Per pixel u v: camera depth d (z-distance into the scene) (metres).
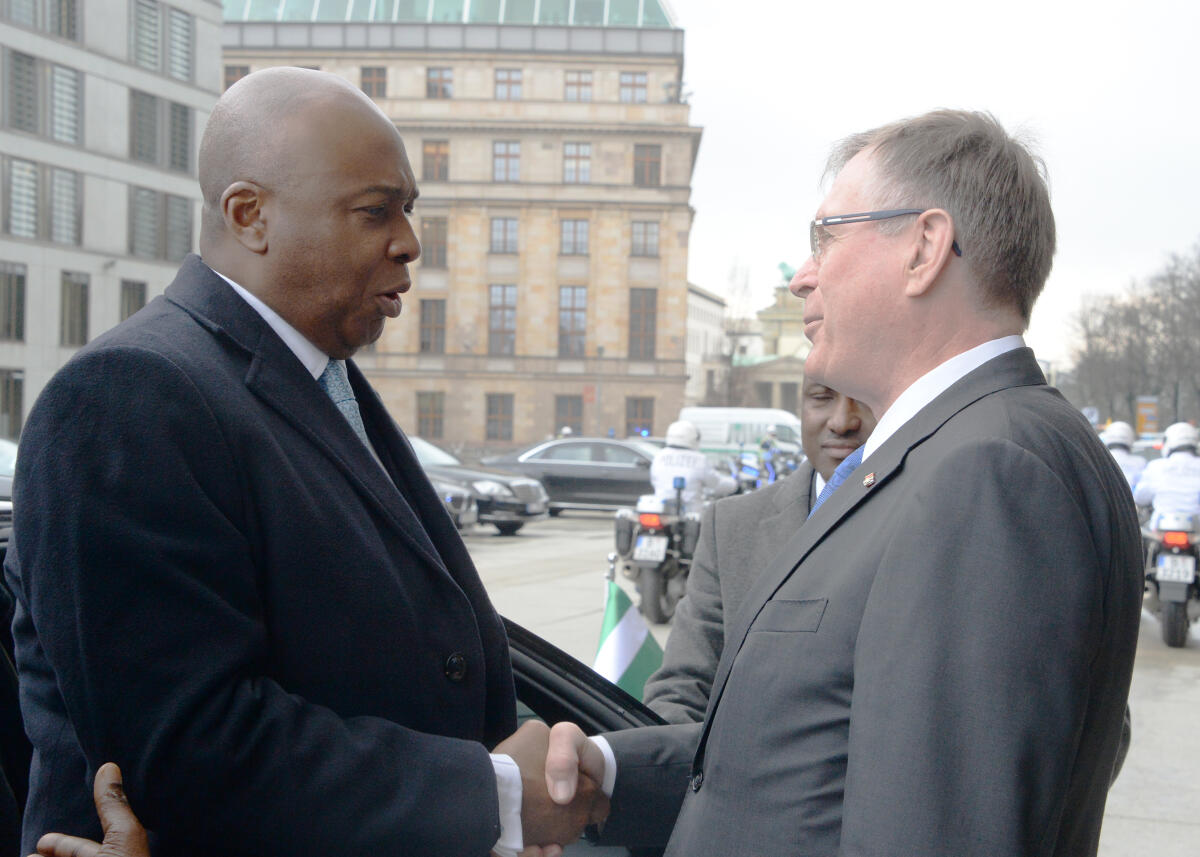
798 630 1.23
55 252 32.41
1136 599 1.22
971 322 1.30
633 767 1.76
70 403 1.26
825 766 1.17
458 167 51.31
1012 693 1.03
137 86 34.62
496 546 14.56
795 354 95.88
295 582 1.34
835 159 1.49
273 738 1.25
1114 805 4.32
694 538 8.59
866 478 1.27
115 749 1.23
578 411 51.53
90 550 1.21
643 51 51.28
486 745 1.65
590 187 50.97
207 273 1.47
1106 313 58.94
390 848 1.30
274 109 1.47
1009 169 1.29
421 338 51.88
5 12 30.73
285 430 1.41
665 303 51.19
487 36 51.41
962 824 1.01
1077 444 1.18
